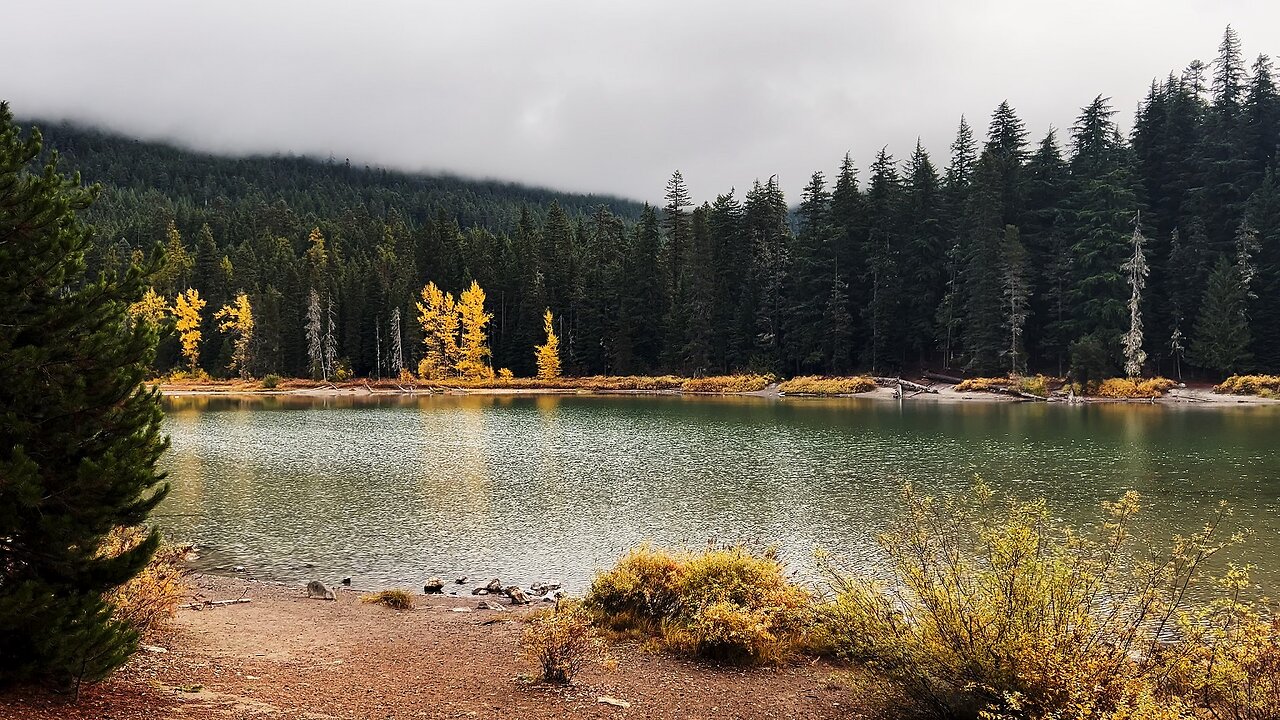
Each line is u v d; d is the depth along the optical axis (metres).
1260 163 71.00
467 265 107.12
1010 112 81.31
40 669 6.02
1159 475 25.28
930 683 6.90
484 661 9.37
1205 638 6.41
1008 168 78.81
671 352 90.75
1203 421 43.28
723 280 90.38
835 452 32.75
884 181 83.75
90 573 6.35
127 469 6.31
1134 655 6.87
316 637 10.62
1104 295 66.44
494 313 103.62
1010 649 6.30
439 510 21.92
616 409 59.72
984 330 70.56
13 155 6.57
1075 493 22.36
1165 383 61.03
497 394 83.50
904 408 57.12
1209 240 67.19
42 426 6.34
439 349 94.19
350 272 105.31
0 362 6.04
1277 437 35.25
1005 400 63.00
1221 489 22.62
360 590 14.74
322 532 19.42
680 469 28.88
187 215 150.88
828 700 7.98
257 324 95.25
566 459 31.91
